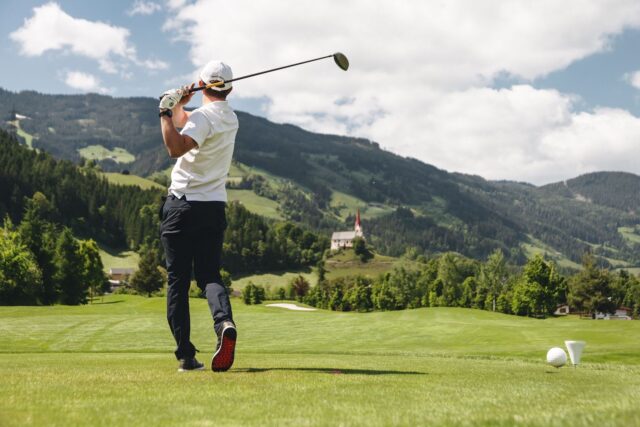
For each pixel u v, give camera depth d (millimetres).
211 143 5941
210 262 6148
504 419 2969
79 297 79562
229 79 6074
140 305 59781
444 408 3496
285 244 187625
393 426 2859
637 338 26969
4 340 24359
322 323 36594
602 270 98125
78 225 158000
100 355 13773
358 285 139875
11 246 69438
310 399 3824
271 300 141625
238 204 196750
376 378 5207
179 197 5988
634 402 3629
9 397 3826
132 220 164500
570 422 2816
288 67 6586
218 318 5738
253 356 12508
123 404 3582
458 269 140625
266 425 2930
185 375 5293
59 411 3305
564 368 8398
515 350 22094
